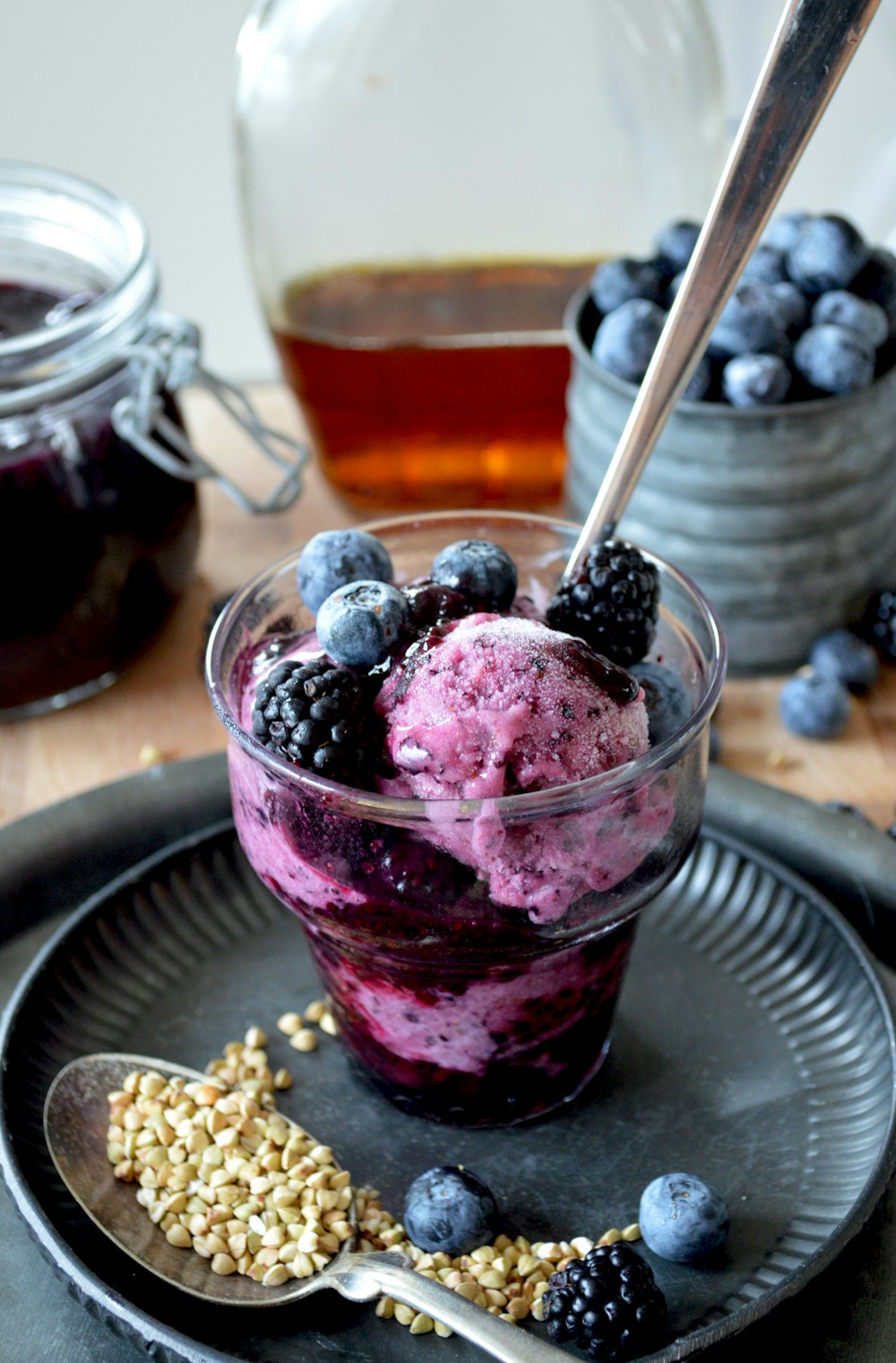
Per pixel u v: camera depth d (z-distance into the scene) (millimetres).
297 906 399
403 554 430
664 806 385
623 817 376
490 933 382
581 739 378
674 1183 400
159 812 497
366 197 590
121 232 567
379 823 370
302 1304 394
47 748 549
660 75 582
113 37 873
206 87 896
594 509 412
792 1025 444
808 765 542
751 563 549
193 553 580
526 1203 412
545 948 387
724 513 542
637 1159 419
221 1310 392
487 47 571
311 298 601
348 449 617
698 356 398
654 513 552
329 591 410
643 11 575
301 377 607
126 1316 374
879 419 537
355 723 377
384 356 587
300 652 410
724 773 498
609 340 538
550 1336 389
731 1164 416
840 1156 412
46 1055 434
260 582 416
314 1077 441
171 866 473
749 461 532
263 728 380
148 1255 400
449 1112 427
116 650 564
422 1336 388
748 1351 383
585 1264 387
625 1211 409
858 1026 436
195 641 592
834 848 480
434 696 377
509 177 589
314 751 374
